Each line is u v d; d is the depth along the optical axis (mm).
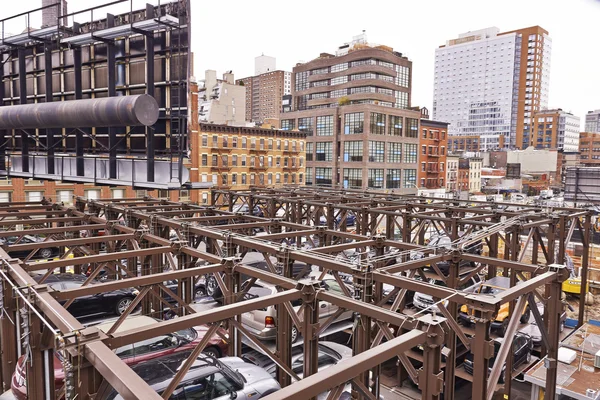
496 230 13594
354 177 85812
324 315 14008
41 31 21266
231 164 63281
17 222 15516
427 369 5609
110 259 10641
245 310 6855
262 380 9023
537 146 169000
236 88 88000
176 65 18125
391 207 21281
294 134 72312
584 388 9883
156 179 18688
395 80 109125
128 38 19500
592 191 37594
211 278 17172
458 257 10875
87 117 17047
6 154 25297
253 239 12227
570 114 166875
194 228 13906
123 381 4324
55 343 6508
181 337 10578
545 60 199625
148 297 14258
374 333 10773
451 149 184875
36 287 7516
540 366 11055
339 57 108375
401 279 8516
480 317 7129
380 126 85688
